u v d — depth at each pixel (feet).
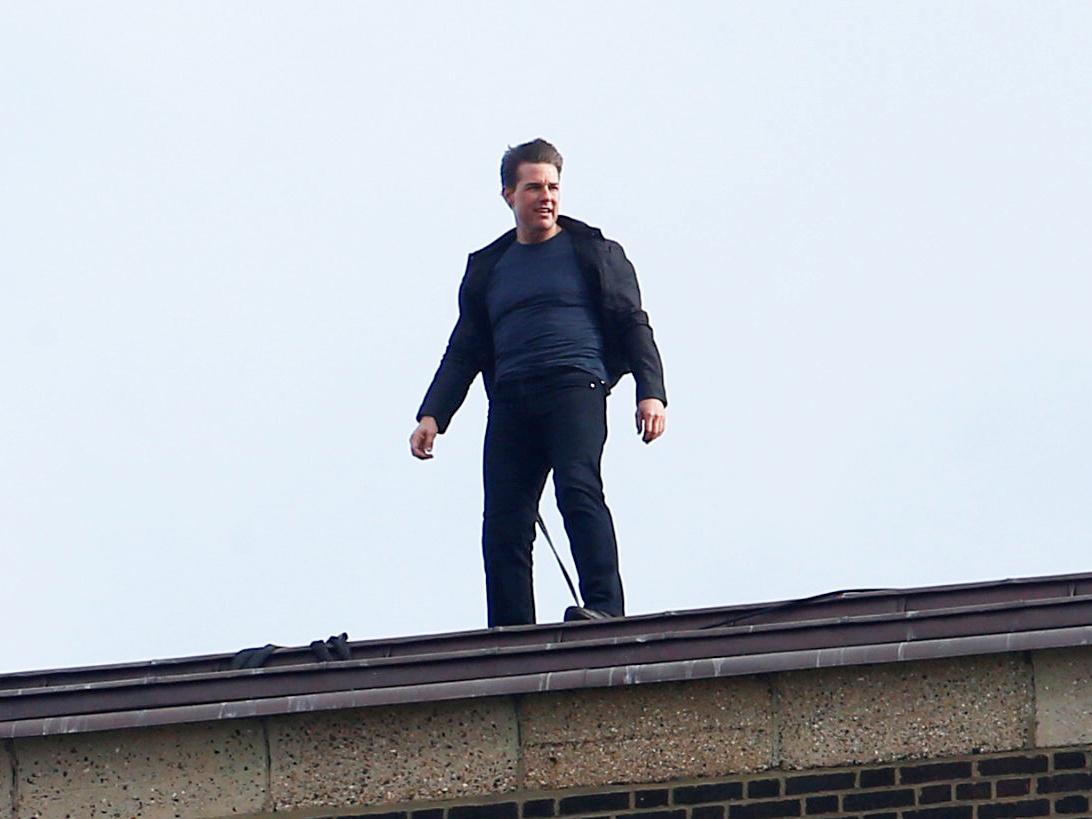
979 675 61.26
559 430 71.26
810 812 60.90
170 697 61.82
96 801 61.82
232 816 61.77
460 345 73.56
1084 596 60.75
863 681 61.46
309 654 63.05
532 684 61.31
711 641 61.31
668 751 61.57
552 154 72.43
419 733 61.98
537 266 72.23
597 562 70.28
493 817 61.52
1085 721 60.80
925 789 60.80
